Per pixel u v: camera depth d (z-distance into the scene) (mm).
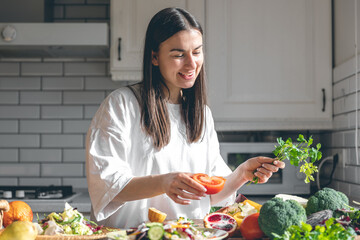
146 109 1162
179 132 1231
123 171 1044
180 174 907
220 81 2305
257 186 2285
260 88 2312
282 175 2287
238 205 1074
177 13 1074
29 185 2588
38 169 2596
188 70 1078
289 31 2312
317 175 2318
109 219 1197
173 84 1167
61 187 2328
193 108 1239
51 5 2553
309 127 2332
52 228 971
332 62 2371
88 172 1082
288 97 2311
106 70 2617
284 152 992
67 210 1068
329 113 2312
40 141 2607
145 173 1170
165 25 1062
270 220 821
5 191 2232
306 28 2312
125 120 1144
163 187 943
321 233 752
